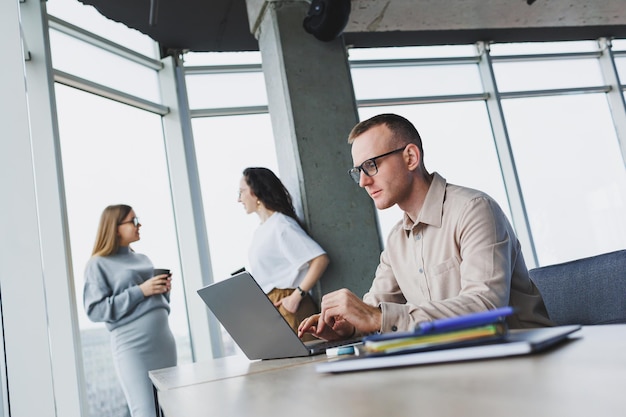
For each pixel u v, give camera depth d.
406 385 0.63
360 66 5.24
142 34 4.41
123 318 2.88
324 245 3.48
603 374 0.53
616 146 5.78
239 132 4.66
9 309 2.24
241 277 1.30
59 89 3.70
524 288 1.57
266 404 0.67
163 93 4.45
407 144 1.64
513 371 0.61
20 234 2.31
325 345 1.42
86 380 3.23
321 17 3.70
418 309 1.21
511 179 5.40
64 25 3.79
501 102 5.56
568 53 5.84
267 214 3.31
